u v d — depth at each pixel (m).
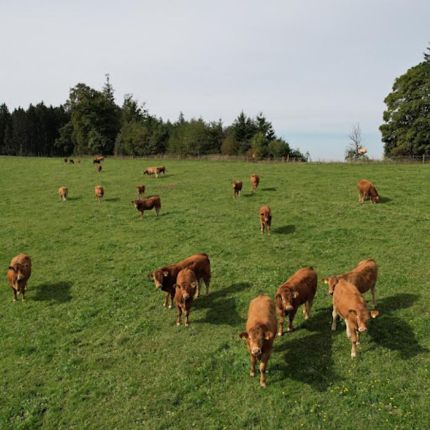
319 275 16.98
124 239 23.28
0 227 27.11
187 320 14.23
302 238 21.38
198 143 93.75
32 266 20.53
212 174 41.19
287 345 12.55
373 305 14.23
